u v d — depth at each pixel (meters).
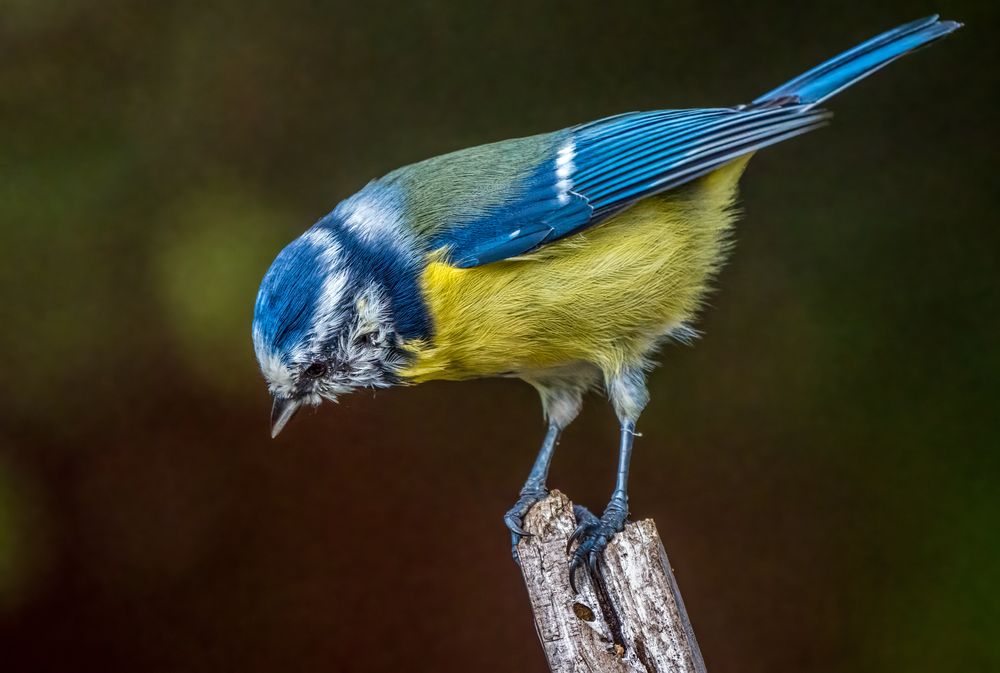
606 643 2.24
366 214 2.27
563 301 2.27
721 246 2.29
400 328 2.27
